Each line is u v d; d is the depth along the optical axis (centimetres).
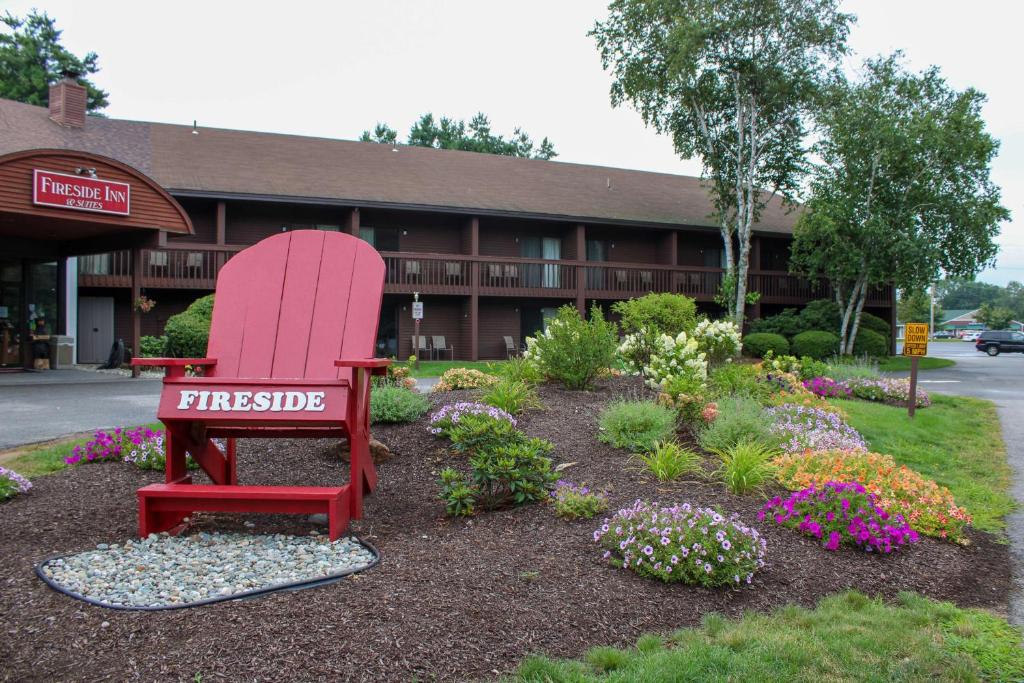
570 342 844
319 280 491
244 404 410
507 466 480
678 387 730
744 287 2288
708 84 2195
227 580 354
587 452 623
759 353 2166
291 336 479
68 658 277
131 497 502
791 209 2531
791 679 290
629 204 2505
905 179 2288
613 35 2214
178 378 422
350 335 473
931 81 2312
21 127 1700
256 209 2017
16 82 3141
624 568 393
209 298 1464
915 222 2305
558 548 418
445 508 494
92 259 1788
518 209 2188
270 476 560
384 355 2183
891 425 959
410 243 2212
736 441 637
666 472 559
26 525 435
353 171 2209
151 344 1550
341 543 410
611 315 2439
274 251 500
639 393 851
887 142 2195
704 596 373
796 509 473
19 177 1186
